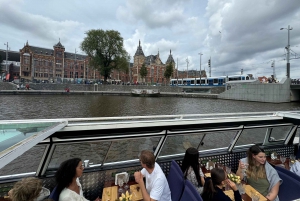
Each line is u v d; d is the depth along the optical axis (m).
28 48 62.31
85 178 2.90
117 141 3.00
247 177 3.15
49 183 2.75
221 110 22.03
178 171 2.69
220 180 2.19
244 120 3.84
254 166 3.07
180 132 3.41
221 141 4.00
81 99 32.22
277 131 4.59
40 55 64.44
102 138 2.82
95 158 2.98
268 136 4.52
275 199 2.72
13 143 1.51
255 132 4.30
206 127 3.60
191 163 2.76
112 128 2.86
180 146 3.61
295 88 32.56
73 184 1.97
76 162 2.00
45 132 1.94
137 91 44.88
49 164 2.77
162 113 19.38
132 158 3.24
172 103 29.50
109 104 25.59
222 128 3.73
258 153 2.99
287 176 2.81
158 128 3.20
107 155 3.02
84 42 46.50
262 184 2.92
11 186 2.58
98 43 46.75
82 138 2.72
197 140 3.78
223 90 44.31
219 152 3.95
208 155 3.80
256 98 34.72
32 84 43.06
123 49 49.16
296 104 29.47
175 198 2.49
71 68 72.88
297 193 2.61
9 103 22.70
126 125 2.95
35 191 1.52
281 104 29.44
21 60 61.09
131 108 22.22
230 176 3.08
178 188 2.50
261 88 33.97
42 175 2.76
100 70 49.88
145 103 28.56
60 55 69.19
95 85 49.47
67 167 1.93
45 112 17.44
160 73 88.06
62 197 1.82
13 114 16.02
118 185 2.87
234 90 38.62
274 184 2.81
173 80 63.53
